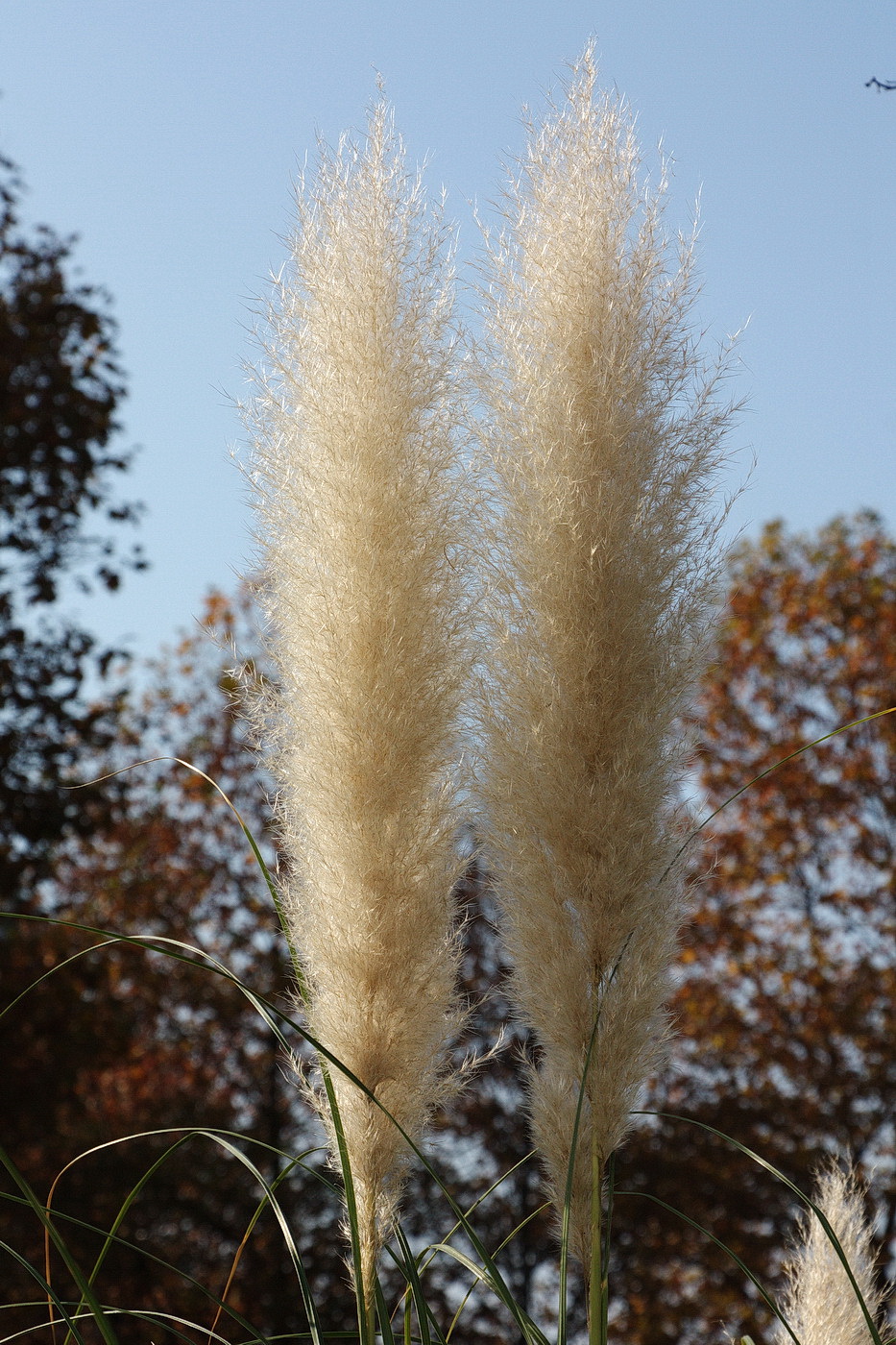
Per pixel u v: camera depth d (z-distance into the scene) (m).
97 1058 12.34
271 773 2.92
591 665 2.76
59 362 12.05
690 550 2.87
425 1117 2.83
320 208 2.93
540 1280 11.80
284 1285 13.53
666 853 2.77
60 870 14.98
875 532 17.05
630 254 2.93
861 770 15.54
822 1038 14.84
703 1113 14.56
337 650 2.72
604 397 2.85
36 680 11.44
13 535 11.56
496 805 2.80
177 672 15.72
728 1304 13.92
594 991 2.77
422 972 2.74
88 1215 12.69
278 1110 14.45
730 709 16.19
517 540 2.86
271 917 14.84
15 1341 10.58
